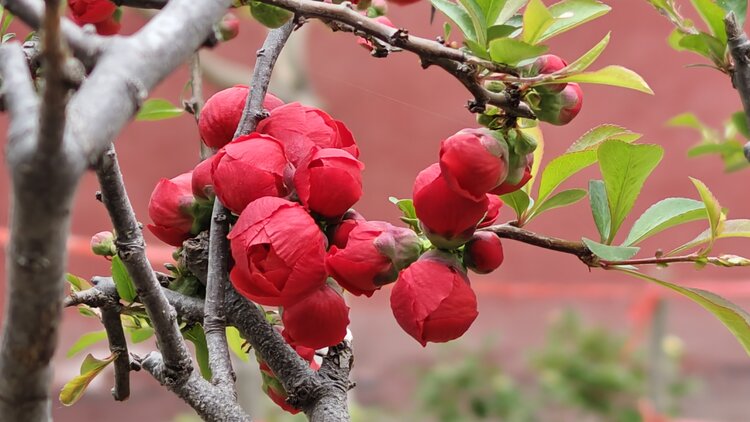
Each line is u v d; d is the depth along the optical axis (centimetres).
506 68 63
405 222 67
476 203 63
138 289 62
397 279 64
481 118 64
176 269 69
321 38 509
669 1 76
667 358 280
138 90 51
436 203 63
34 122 50
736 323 66
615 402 270
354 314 500
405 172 518
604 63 461
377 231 63
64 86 48
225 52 457
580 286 487
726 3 73
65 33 53
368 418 295
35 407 52
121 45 52
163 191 67
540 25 64
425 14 401
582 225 478
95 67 52
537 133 71
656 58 461
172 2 53
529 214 69
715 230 68
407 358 441
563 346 287
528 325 468
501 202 68
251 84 66
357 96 514
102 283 67
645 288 252
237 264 62
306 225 62
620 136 69
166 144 497
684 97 463
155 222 67
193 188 67
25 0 54
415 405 322
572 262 487
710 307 67
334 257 63
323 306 64
